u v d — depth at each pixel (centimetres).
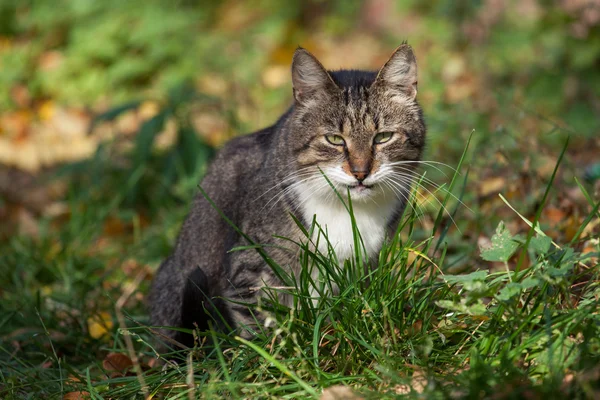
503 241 440
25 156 1116
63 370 548
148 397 443
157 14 1365
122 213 877
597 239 478
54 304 668
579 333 421
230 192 586
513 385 385
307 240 526
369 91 546
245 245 550
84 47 1322
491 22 1275
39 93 1305
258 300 479
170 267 630
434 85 1114
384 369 411
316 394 405
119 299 673
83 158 1048
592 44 1111
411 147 556
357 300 466
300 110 552
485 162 714
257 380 450
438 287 492
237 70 1348
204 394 428
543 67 1142
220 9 1619
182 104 982
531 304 455
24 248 811
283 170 543
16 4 1459
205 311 515
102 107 1251
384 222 545
